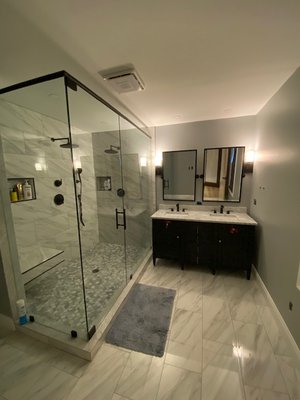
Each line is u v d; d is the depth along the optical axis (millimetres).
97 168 2758
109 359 1413
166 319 1801
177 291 2244
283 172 1755
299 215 1455
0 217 1541
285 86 1742
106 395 1180
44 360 1414
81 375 1301
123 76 1562
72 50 1255
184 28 1092
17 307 1662
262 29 1107
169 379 1266
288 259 1610
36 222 2270
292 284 1526
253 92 1969
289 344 1491
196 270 2748
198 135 2988
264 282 2193
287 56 1374
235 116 2768
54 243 2367
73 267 2307
